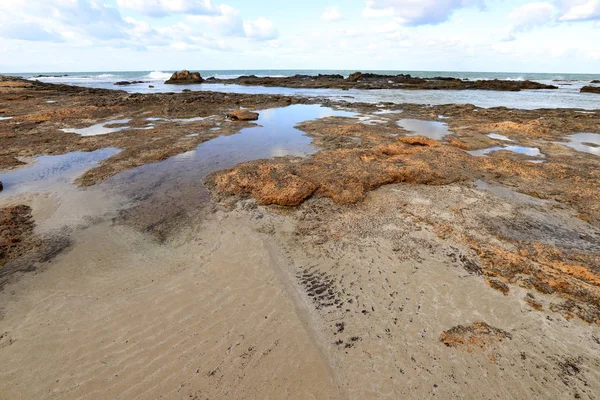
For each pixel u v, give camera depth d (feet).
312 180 29.25
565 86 180.55
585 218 24.00
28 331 14.30
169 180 31.60
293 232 22.33
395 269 18.44
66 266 18.63
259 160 35.88
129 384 12.11
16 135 48.55
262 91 141.49
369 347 13.66
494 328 14.48
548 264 18.54
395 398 11.71
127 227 22.98
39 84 128.47
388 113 74.84
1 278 17.53
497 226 22.86
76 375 12.44
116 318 15.05
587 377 12.34
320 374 12.51
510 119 66.44
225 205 26.30
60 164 36.27
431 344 13.74
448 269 18.38
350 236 21.72
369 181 29.40
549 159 38.78
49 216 24.35
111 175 32.78
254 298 16.29
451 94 130.62
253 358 13.14
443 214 24.58
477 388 11.98
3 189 29.22
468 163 35.37
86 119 62.34
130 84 180.14
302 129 55.11
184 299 16.22
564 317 15.06
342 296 16.51
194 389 11.94
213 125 57.93
